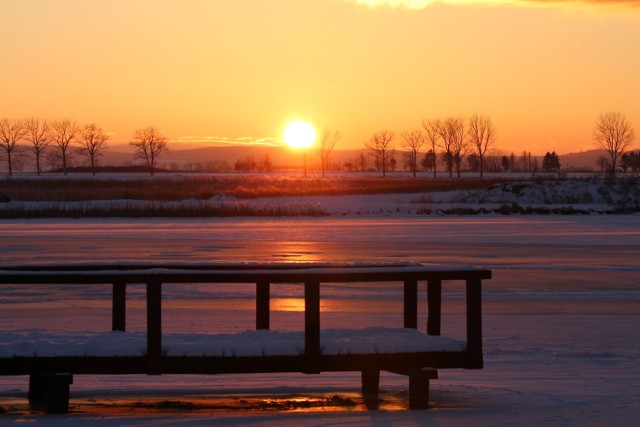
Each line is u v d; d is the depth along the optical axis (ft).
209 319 48.16
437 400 26.76
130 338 26.30
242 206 178.91
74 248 99.60
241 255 90.74
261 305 29.53
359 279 25.55
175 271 24.84
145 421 23.06
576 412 24.54
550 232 130.62
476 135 504.02
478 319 26.04
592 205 230.07
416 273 25.84
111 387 29.40
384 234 125.08
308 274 25.17
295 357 25.18
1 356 24.17
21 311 52.01
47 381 26.45
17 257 88.07
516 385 29.73
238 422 22.98
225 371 24.86
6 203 202.59
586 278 71.31
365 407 26.30
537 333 44.09
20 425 22.50
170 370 24.64
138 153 583.58
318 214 176.96
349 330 28.25
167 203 196.13
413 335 27.50
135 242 109.29
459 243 109.09
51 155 611.47
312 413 24.52
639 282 68.54
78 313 51.21
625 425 22.88
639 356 37.27
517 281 68.95
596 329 45.57
